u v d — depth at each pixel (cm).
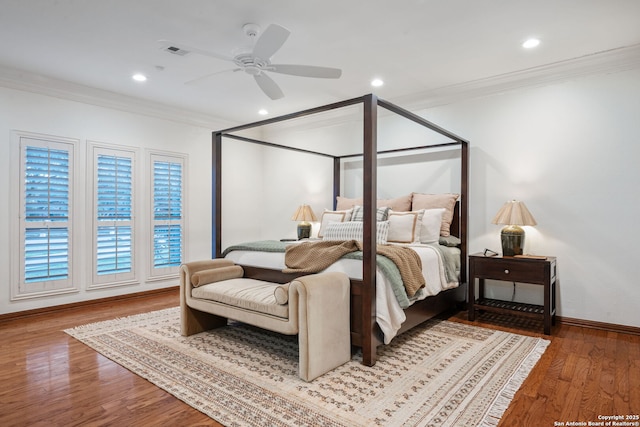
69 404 209
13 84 380
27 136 391
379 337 269
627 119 333
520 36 302
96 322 366
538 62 353
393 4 256
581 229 353
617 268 337
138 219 480
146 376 244
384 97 457
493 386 228
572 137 358
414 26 286
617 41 310
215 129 569
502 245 365
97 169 443
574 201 357
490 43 314
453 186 432
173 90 438
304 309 235
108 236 452
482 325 355
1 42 313
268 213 630
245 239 614
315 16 271
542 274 330
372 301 257
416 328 346
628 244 332
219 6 258
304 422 191
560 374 246
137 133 480
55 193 410
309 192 575
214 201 371
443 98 432
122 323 362
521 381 235
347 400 212
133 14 268
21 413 200
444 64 359
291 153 597
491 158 403
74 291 423
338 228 360
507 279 348
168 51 331
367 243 257
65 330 341
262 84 310
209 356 278
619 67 334
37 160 398
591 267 349
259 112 535
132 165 475
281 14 269
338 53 334
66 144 419
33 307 395
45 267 403
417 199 428
